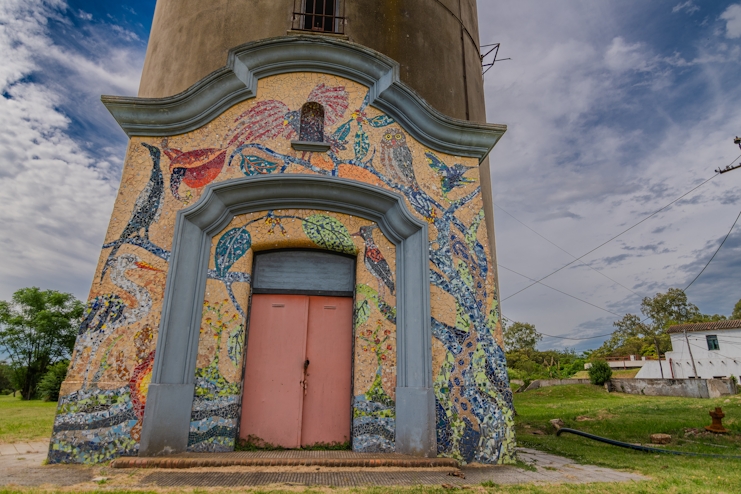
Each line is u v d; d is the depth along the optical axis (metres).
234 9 10.82
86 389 6.30
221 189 7.26
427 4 12.15
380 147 8.05
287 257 7.72
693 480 5.57
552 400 28.17
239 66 7.87
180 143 7.56
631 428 11.03
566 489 5.07
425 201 7.89
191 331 6.74
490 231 12.98
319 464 5.92
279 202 7.61
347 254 7.81
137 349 6.55
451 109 11.72
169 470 5.61
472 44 13.57
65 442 6.11
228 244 7.35
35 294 42.44
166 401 6.33
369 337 7.22
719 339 42.88
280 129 7.88
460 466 6.50
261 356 7.24
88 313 6.61
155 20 12.80
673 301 61.41
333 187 7.57
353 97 8.23
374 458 6.14
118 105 7.45
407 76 10.98
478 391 7.11
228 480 5.18
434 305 7.38
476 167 8.28
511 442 6.95
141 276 6.86
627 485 5.25
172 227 7.14
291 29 9.95
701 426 10.80
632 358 53.25
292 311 7.51
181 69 10.91
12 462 6.19
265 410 7.04
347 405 7.25
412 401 6.81
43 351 40.97
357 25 10.76
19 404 22.02
